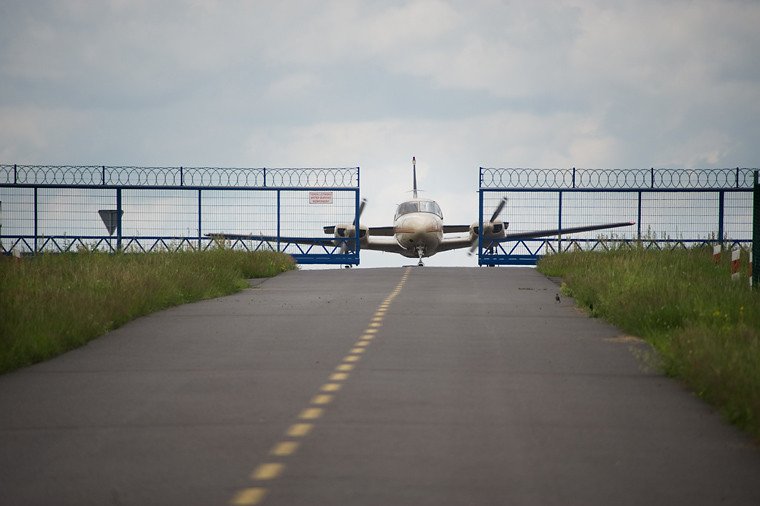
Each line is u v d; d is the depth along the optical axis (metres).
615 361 41.22
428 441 26.20
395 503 20.55
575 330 52.44
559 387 34.88
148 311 62.25
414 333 51.06
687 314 49.88
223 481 22.38
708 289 57.88
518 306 66.44
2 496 21.36
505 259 132.38
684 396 33.12
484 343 47.03
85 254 97.69
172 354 43.94
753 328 43.25
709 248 116.81
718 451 25.25
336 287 86.19
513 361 41.19
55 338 45.41
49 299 54.81
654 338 46.22
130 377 37.62
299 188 132.88
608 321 56.47
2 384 36.22
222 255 104.50
